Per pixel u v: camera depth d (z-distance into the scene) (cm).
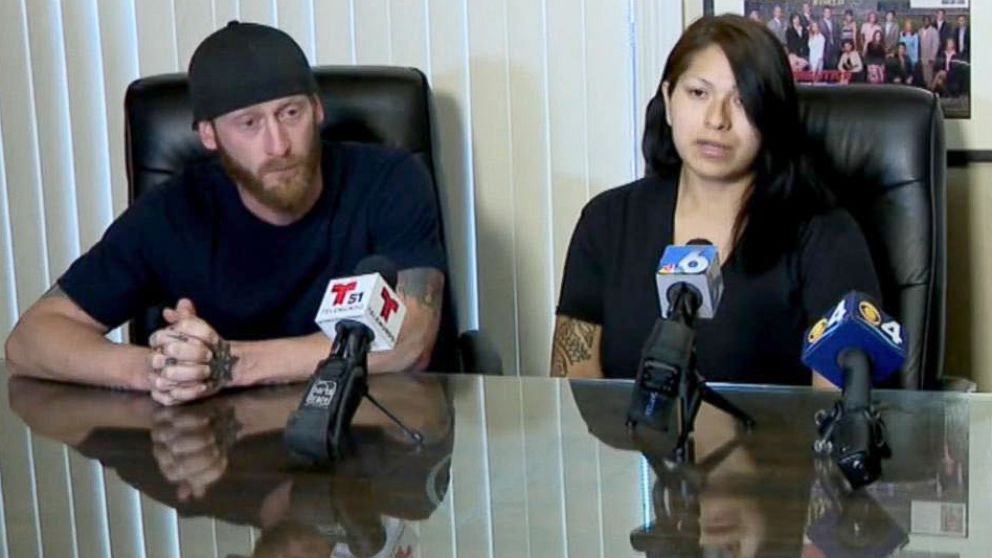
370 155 215
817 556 109
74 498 133
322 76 234
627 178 264
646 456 137
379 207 210
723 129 188
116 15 257
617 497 125
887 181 208
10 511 130
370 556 113
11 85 254
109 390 178
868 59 248
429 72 264
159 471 141
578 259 208
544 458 138
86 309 205
